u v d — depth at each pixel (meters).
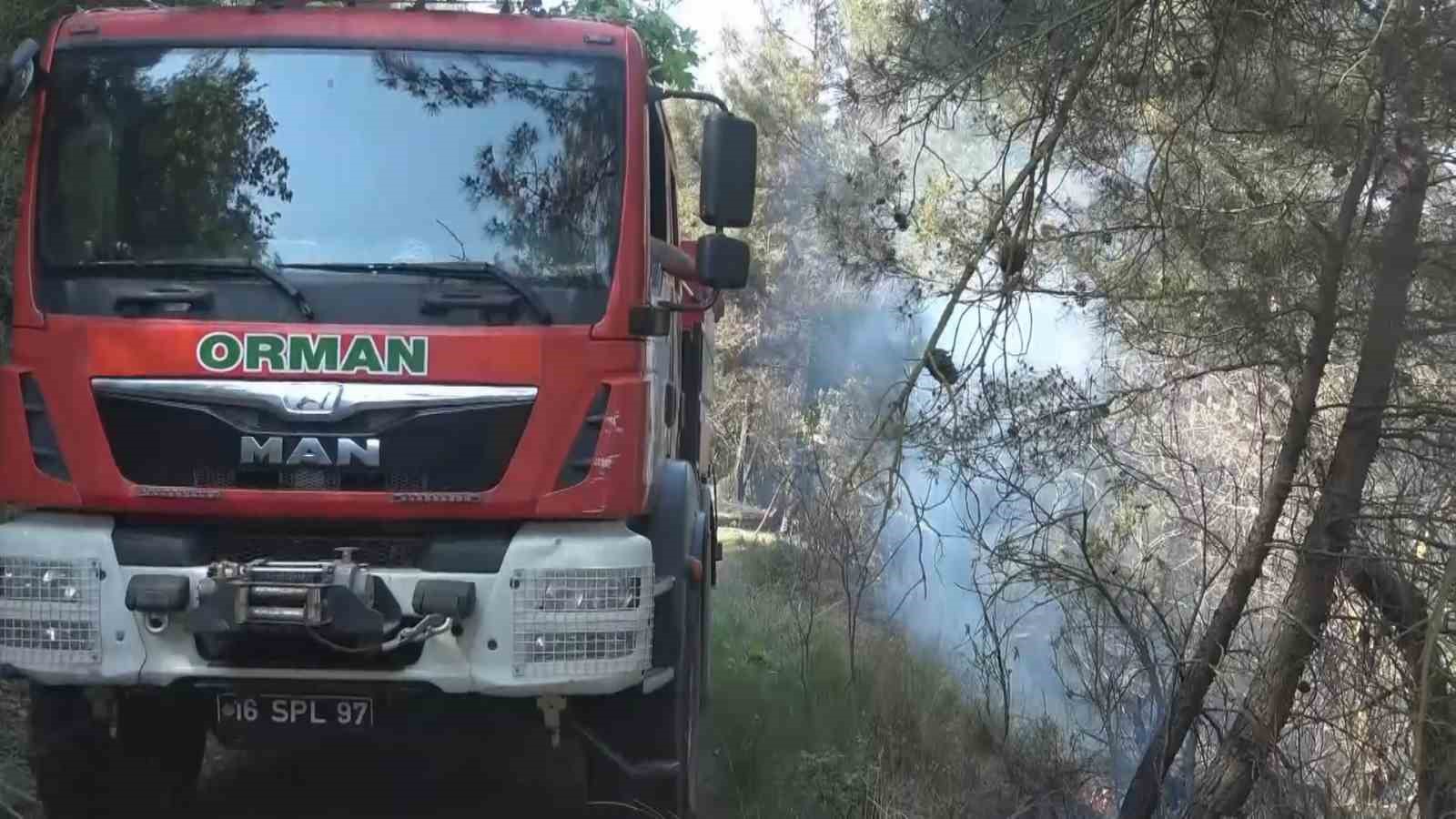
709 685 8.19
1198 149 5.91
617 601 5.39
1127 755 6.43
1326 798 5.71
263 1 6.01
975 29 5.93
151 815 6.35
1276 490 6.16
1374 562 5.83
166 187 5.68
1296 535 6.59
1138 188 6.08
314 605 5.20
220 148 5.72
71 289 5.56
